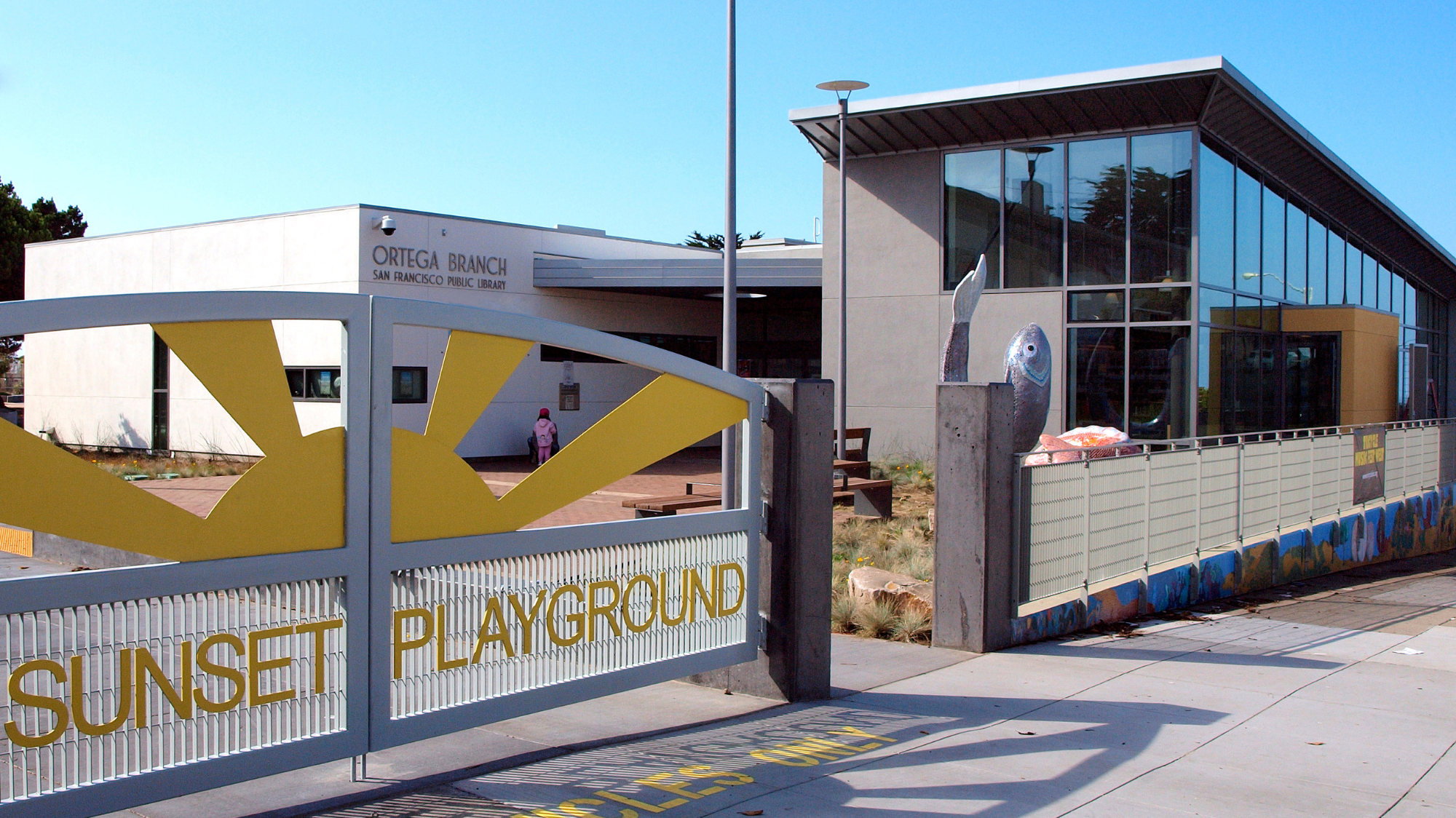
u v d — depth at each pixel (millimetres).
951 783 4992
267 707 4219
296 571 4270
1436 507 18250
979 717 6191
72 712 3719
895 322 21641
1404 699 6797
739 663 6371
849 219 22109
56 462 3707
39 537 11547
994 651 8000
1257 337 21750
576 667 5363
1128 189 19344
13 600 3568
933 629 8188
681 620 5926
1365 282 29125
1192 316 18656
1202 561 11117
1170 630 9328
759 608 6488
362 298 4469
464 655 4883
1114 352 19453
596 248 27453
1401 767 5383
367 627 4516
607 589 5516
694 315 29656
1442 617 10336
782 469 6395
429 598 4758
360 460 4473
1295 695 6852
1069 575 8938
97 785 3750
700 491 13547
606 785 4879
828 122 20344
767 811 4586
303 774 4957
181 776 3959
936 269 21203
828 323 22328
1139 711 6379
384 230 22406
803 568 6426
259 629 4195
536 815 4461
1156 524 10367
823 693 6605
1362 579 13812
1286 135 20312
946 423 8078
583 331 5258
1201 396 18891
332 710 4422
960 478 8000
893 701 6543
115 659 3832
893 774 5109
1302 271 24344
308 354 23234
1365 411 24156
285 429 4258
